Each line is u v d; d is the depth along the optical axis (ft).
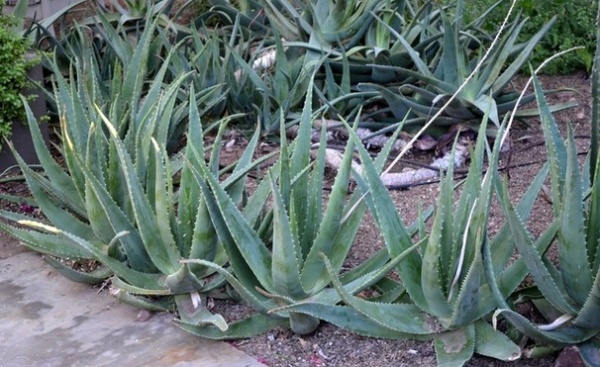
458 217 10.71
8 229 12.93
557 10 23.30
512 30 17.54
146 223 11.84
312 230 11.66
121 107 16.53
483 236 9.32
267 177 11.79
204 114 17.88
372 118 19.17
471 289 9.53
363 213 11.64
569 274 9.68
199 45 20.63
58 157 18.20
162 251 12.02
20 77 16.39
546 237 10.41
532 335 9.81
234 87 19.31
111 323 12.05
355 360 10.70
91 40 22.29
